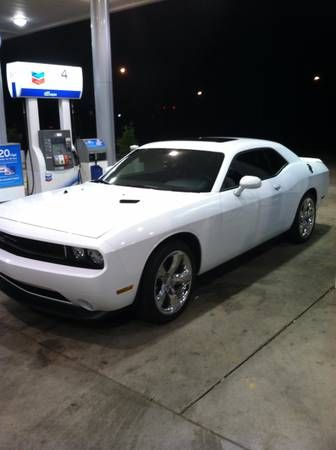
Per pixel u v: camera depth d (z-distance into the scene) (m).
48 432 2.55
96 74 9.34
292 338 3.54
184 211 3.88
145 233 3.48
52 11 11.58
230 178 4.54
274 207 5.09
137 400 2.82
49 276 3.39
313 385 2.95
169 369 3.15
